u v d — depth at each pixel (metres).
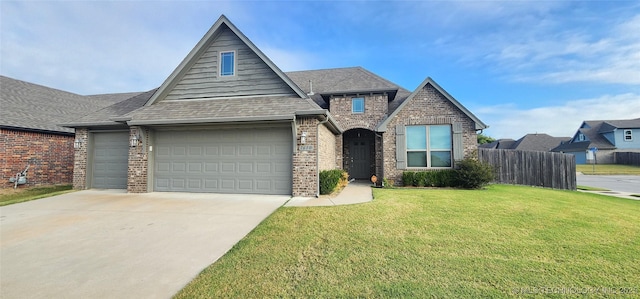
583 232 5.34
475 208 7.20
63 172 14.63
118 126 11.16
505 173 13.91
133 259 4.17
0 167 12.27
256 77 11.04
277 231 5.33
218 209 7.29
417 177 12.05
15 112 13.62
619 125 38.22
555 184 13.62
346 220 6.04
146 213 6.93
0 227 5.83
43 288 3.32
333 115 15.26
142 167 10.14
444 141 12.42
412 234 5.14
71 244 4.83
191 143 10.30
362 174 16.34
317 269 3.72
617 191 13.69
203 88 11.36
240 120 9.00
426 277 3.47
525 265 3.82
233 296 3.07
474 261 3.95
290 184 9.52
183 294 3.14
